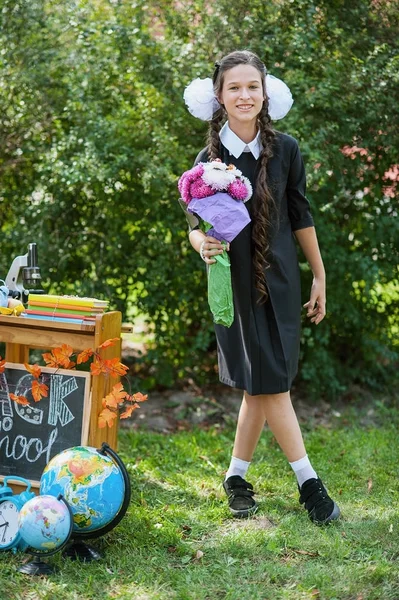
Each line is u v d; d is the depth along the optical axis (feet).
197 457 13.00
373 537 9.83
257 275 9.95
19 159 16.05
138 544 9.54
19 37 15.19
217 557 9.30
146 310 16.19
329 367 16.33
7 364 10.50
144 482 11.77
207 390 16.89
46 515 8.63
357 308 16.53
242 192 9.40
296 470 10.53
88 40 15.16
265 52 14.93
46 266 15.83
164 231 15.48
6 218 16.51
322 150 14.64
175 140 15.25
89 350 9.75
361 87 14.92
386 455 13.17
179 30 15.48
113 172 14.40
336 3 15.29
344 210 16.24
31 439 10.34
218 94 10.11
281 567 8.99
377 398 16.67
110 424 9.78
